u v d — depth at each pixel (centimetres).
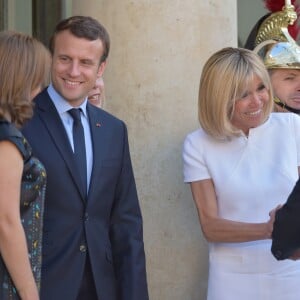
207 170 913
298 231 739
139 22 1074
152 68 1070
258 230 862
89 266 841
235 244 899
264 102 896
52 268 818
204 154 912
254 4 2355
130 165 894
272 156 905
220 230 888
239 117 898
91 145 863
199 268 1067
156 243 1065
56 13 1908
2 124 725
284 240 748
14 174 716
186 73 1072
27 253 725
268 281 889
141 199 1067
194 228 1066
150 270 1066
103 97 1020
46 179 812
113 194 876
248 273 894
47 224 824
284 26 1088
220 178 902
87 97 947
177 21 1071
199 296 1069
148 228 1065
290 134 914
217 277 903
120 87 1078
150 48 1071
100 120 877
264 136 911
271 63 1032
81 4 1119
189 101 1072
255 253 892
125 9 1078
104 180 855
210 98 888
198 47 1078
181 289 1066
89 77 860
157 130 1068
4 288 719
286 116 927
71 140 852
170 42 1071
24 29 1898
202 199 912
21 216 742
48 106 857
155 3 1070
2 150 716
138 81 1073
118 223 884
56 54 859
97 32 864
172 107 1069
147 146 1068
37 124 843
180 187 1062
